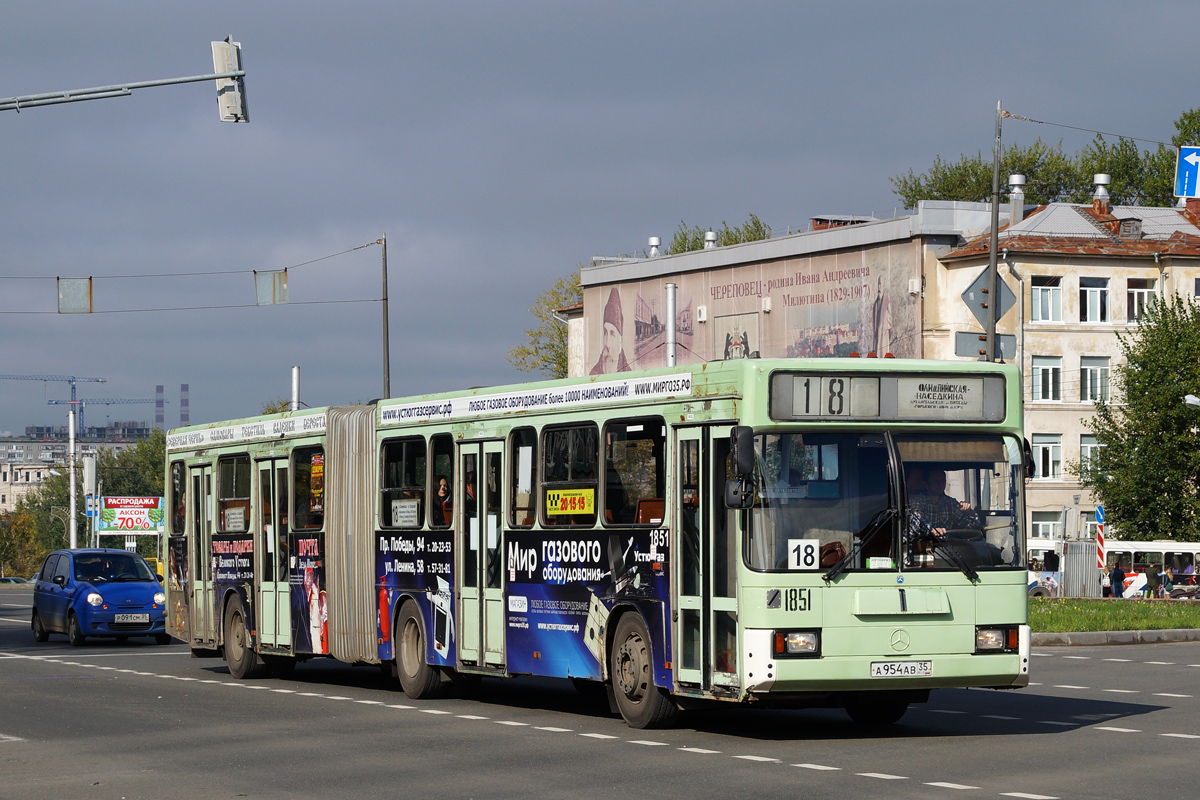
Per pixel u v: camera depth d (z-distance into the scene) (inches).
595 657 651.5
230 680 940.0
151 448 6328.7
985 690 800.3
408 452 802.2
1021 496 588.7
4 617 1910.7
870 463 571.5
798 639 554.3
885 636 562.9
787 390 567.2
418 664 786.2
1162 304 2741.1
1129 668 956.0
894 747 565.6
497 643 721.6
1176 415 2682.1
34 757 569.3
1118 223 2918.3
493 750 569.9
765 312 2984.7
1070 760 526.6
